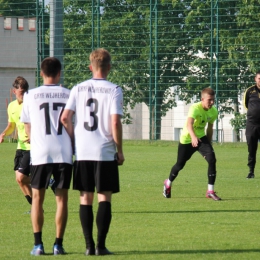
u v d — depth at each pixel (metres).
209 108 33.31
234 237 23.47
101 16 91.75
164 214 29.00
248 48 83.88
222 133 83.00
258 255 20.36
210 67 82.38
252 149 44.16
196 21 89.69
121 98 20.27
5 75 102.50
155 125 84.50
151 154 65.44
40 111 20.62
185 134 33.59
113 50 89.75
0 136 29.66
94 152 20.09
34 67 104.38
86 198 20.39
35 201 20.64
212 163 33.59
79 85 20.42
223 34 85.50
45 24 92.12
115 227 25.67
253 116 43.91
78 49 91.12
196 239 23.11
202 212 29.56
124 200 33.56
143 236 23.78
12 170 49.91
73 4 93.06
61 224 20.48
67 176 20.50
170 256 20.19
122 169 50.53
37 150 20.50
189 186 39.72
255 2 85.69
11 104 29.48
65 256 20.17
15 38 103.31
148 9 91.25
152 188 38.78
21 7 119.19
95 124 20.17
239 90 82.44
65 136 20.59
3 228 25.59
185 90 87.50
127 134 112.25
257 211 29.84
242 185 40.34
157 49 84.62
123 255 20.33
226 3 85.62
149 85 84.88
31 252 20.56
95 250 20.58
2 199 34.16
